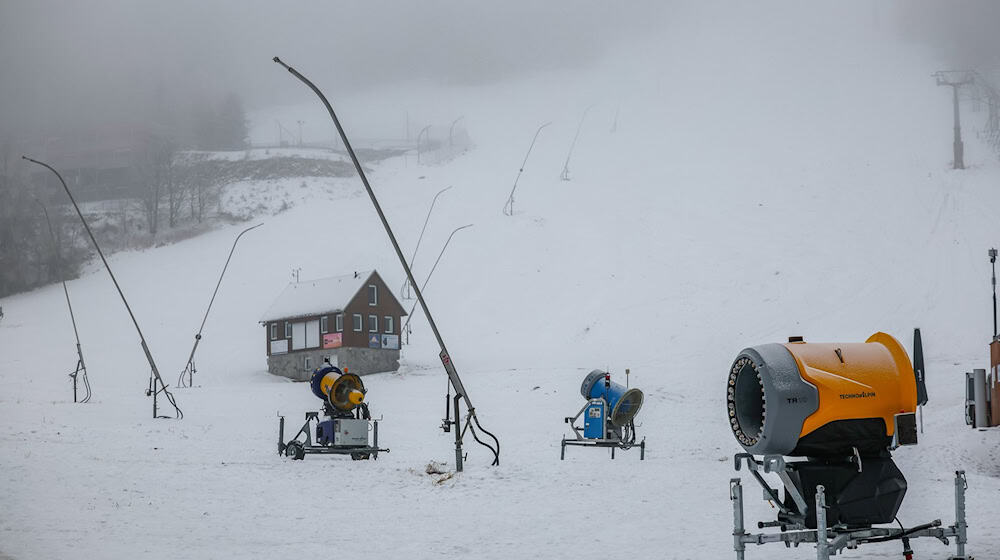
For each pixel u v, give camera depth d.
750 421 8.61
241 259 103.56
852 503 8.00
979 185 92.88
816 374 8.05
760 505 13.89
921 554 8.96
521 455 21.47
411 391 45.03
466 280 86.81
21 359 63.03
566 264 87.31
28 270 108.44
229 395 44.12
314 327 62.66
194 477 16.97
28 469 16.92
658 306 70.62
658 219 98.94
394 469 18.69
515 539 11.16
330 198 139.50
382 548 10.62
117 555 9.96
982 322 53.84
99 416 30.94
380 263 95.81
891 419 8.19
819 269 73.25
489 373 50.53
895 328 55.41
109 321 81.06
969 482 16.47
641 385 41.56
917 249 74.12
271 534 11.58
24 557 9.62
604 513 13.27
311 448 20.22
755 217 94.44
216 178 158.12
